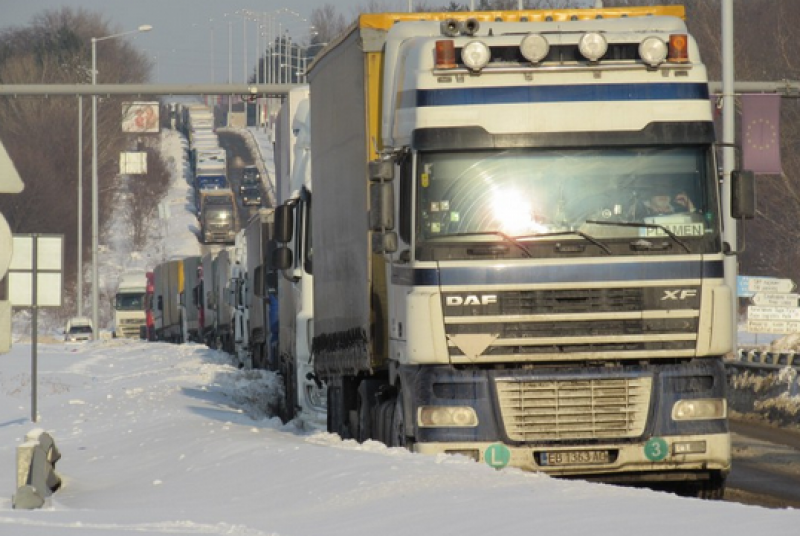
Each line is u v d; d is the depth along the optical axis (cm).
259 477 3781
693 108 3797
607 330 3719
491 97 3772
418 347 3709
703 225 3769
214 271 14925
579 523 2617
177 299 19212
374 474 3419
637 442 3712
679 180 3781
